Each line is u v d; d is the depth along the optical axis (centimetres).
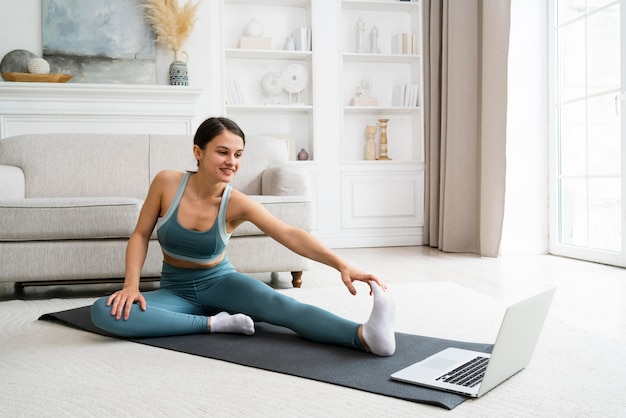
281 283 326
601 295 282
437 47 497
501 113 424
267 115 528
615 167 383
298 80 516
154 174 371
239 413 131
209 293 211
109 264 287
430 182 512
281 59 530
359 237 524
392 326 172
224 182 200
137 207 287
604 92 390
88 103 453
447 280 332
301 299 268
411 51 531
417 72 532
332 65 518
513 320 140
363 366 161
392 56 523
